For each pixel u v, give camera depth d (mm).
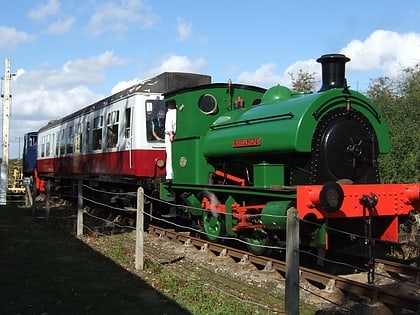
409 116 12312
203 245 10156
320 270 8156
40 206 20562
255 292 7102
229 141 9211
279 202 7688
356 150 7797
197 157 10109
